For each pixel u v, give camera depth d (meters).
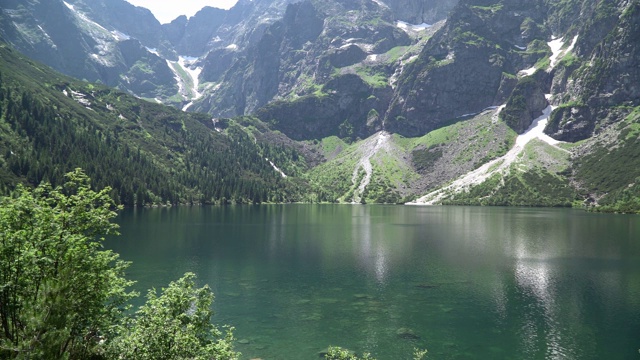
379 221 179.12
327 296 64.81
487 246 110.69
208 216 191.75
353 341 47.66
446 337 48.97
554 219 186.62
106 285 27.64
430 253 100.69
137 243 110.56
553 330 51.16
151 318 29.38
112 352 27.17
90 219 29.03
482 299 63.47
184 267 83.12
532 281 73.81
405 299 63.44
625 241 119.12
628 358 43.38
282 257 94.88
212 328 31.92
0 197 27.88
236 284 71.44
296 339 48.00
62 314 23.59
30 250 24.33
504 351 45.06
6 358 21.84
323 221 177.38
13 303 24.39
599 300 62.62
